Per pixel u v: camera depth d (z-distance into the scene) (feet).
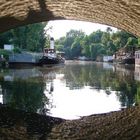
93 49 368.89
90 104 37.78
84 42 417.69
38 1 38.86
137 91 48.93
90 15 49.75
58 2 39.86
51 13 50.65
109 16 46.32
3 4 38.27
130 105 37.32
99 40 409.08
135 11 35.29
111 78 74.02
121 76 80.69
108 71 105.81
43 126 27.50
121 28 56.24
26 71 94.53
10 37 175.83
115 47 285.02
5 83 57.72
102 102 39.04
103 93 46.47
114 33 260.42
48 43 243.40
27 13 48.16
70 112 33.35
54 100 40.04
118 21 48.78
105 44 349.82
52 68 121.70
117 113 33.06
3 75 75.41
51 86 54.80
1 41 167.94
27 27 184.85
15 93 45.29
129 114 32.48
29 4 40.65
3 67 115.24
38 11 47.16
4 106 35.81
